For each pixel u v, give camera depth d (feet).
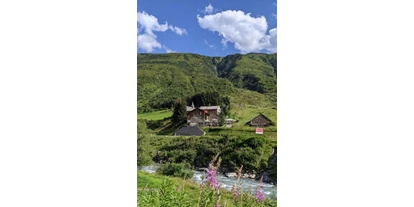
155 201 6.82
